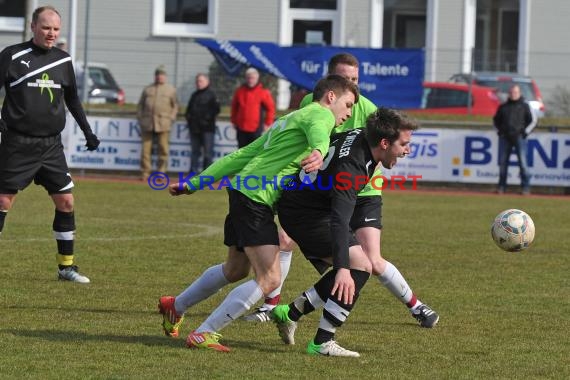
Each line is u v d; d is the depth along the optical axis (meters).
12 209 43.47
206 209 46.62
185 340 19.84
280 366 17.84
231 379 16.78
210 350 18.94
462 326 21.88
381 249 34.28
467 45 94.88
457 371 17.77
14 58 25.33
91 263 29.52
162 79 60.16
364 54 65.00
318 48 65.06
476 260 32.06
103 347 18.97
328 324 18.69
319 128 17.75
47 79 25.59
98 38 71.69
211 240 35.38
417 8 96.00
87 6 64.94
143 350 18.81
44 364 17.50
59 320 21.45
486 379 17.27
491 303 24.66
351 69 22.36
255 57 65.50
